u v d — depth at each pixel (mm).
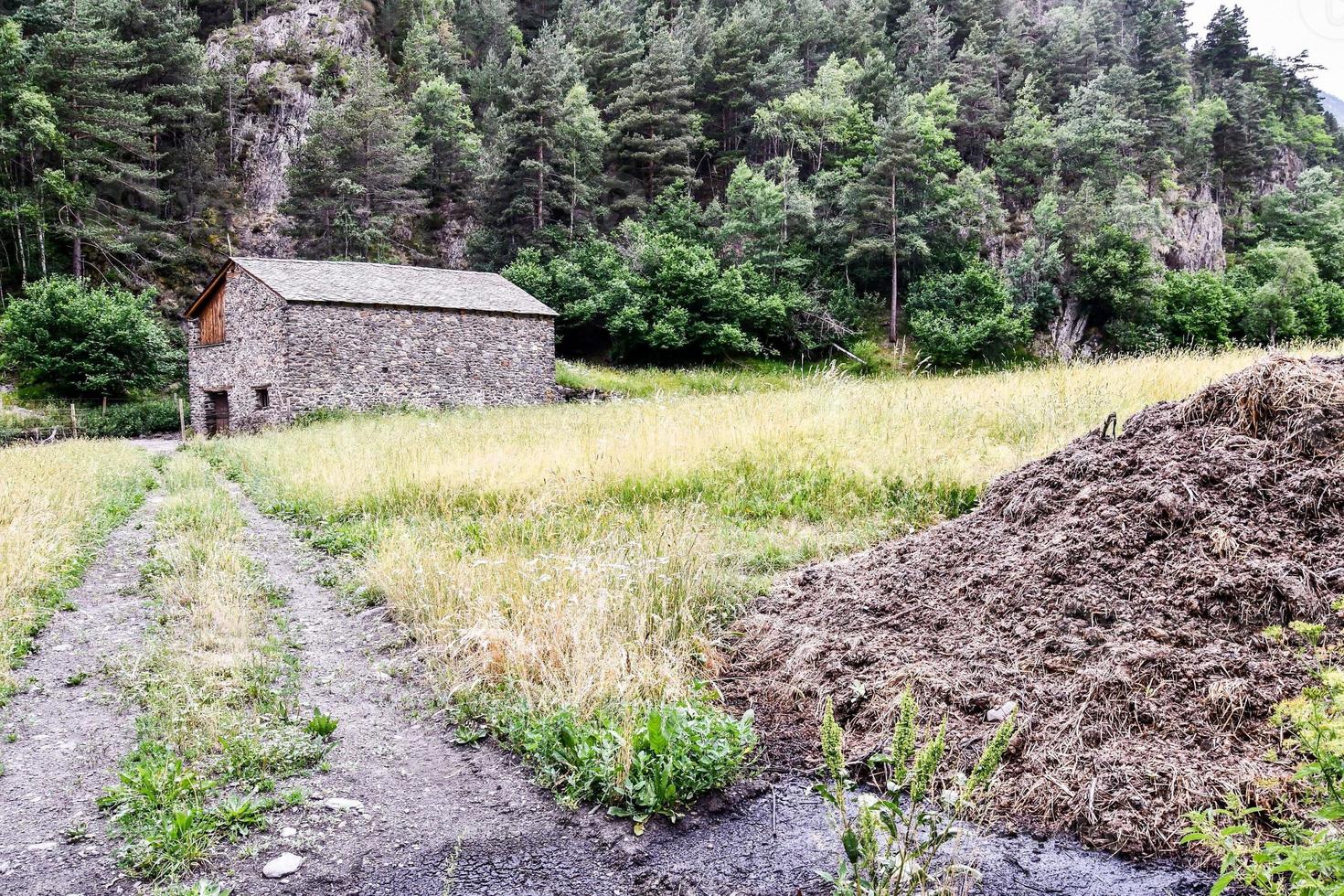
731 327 39656
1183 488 4465
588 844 3010
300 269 27484
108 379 33438
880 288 49656
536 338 30766
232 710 4148
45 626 5699
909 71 67500
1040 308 46281
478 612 5109
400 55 71000
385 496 9516
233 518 9695
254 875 2803
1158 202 52344
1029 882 2707
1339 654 3326
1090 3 88875
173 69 51656
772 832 3072
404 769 3635
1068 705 3543
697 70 63281
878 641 4445
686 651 4602
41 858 2885
